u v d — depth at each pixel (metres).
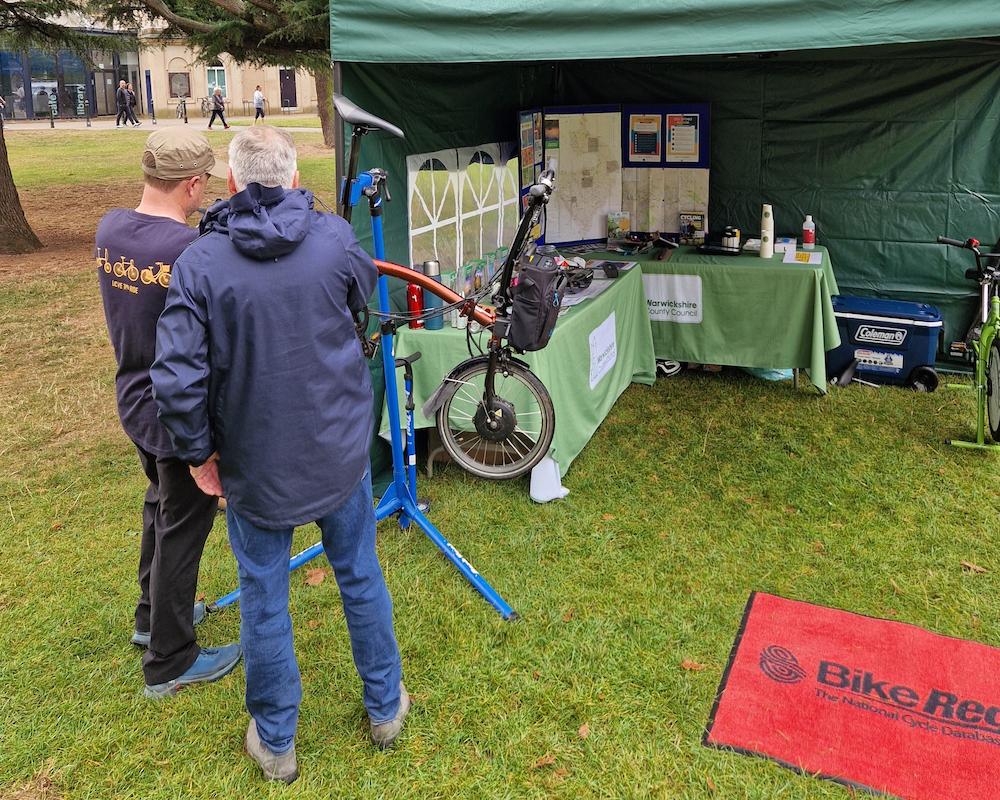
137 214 2.28
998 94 4.91
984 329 4.09
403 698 2.43
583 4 2.82
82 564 3.29
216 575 3.18
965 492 3.69
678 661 2.67
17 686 2.61
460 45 2.98
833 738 2.35
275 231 1.86
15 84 29.22
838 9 2.59
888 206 5.24
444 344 3.60
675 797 2.17
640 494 3.75
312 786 2.23
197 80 32.09
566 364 3.71
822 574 3.13
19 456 4.27
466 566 3.09
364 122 2.75
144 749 2.38
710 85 5.39
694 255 5.11
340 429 2.04
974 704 2.46
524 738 2.37
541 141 5.13
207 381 1.90
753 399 4.82
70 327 6.39
